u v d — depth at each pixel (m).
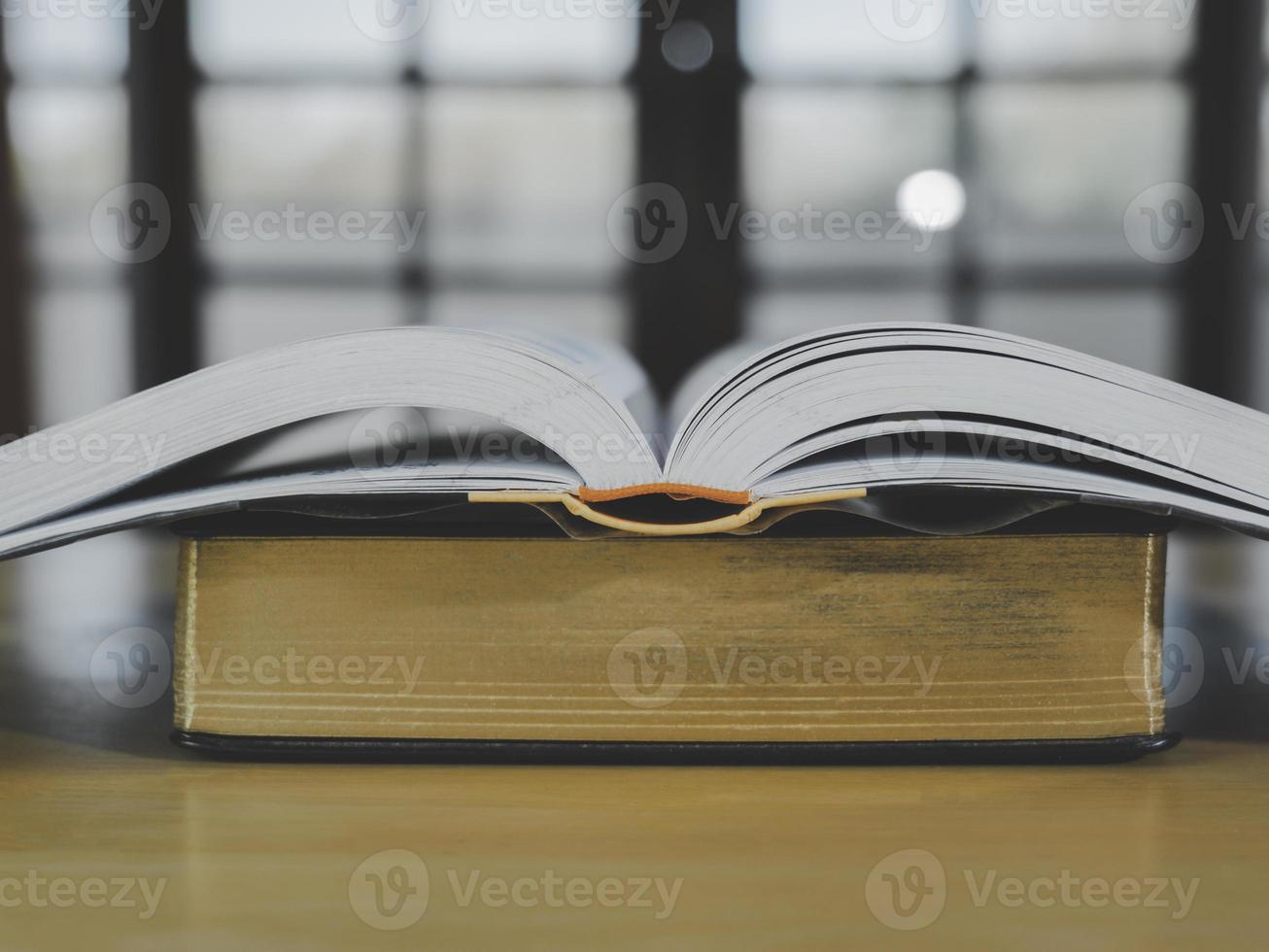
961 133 2.93
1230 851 0.73
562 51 2.93
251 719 0.78
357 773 0.78
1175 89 2.91
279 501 0.76
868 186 2.96
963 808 0.75
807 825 0.74
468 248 3.00
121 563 1.41
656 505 0.78
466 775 0.77
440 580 0.78
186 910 0.70
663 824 0.74
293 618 0.78
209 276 3.04
